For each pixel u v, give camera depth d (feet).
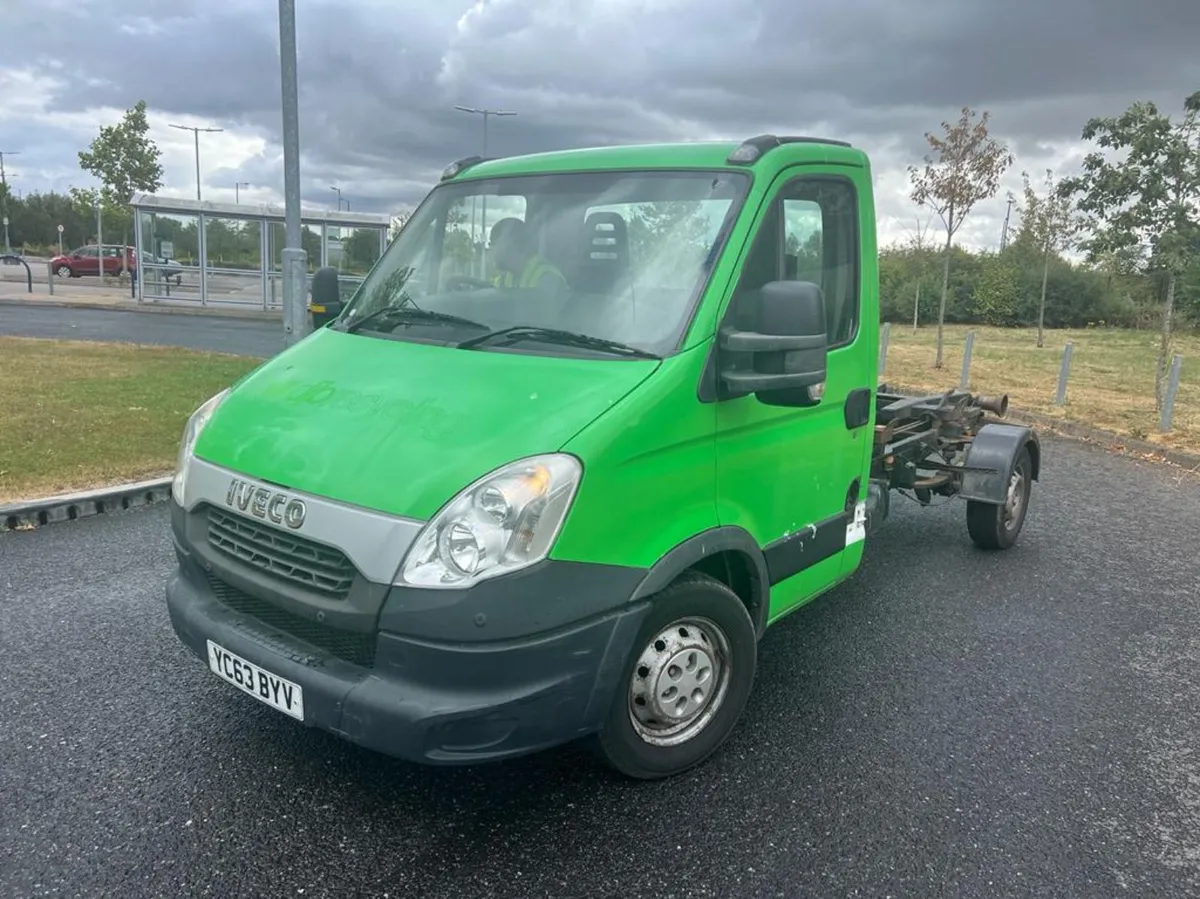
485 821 10.97
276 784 11.59
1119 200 45.47
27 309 81.15
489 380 10.85
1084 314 128.77
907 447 20.62
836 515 14.47
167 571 19.04
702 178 12.46
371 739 9.59
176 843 10.40
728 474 11.68
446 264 14.05
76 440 28.43
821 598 19.08
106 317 76.33
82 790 11.34
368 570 9.43
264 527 10.44
